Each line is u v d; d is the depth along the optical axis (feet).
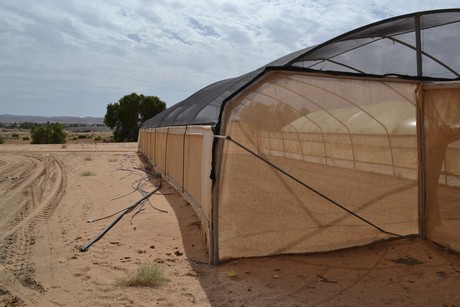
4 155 103.24
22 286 18.93
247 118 22.07
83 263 22.03
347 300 16.62
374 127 24.68
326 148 24.08
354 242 23.58
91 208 37.40
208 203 22.86
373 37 20.25
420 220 24.48
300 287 18.08
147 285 18.66
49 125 205.98
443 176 23.09
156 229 28.86
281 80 20.84
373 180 24.57
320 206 23.47
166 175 51.37
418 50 21.36
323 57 21.35
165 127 53.11
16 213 35.76
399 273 19.60
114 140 211.20
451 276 18.99
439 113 23.07
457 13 18.83
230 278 19.34
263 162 22.45
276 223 22.56
